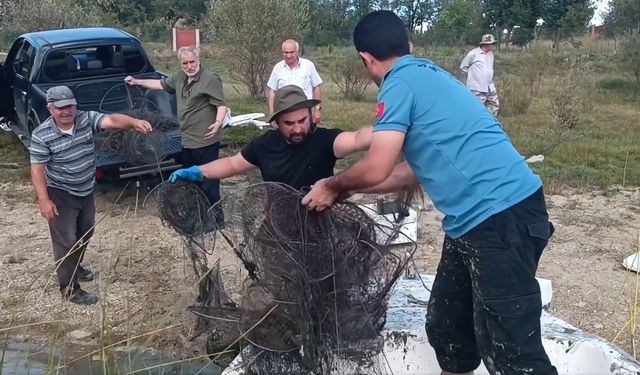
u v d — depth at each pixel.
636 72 18.05
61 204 4.93
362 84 16.50
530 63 19.28
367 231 3.07
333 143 3.38
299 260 2.93
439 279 3.05
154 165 6.25
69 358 4.29
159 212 3.50
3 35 19.31
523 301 2.70
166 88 6.66
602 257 6.13
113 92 7.74
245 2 15.02
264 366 3.09
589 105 14.38
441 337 3.12
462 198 2.71
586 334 3.49
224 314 3.27
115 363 3.94
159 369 4.07
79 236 5.15
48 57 8.09
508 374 2.78
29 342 4.53
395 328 3.58
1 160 9.27
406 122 2.68
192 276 5.07
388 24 2.83
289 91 3.28
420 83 2.70
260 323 3.02
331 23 40.69
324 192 2.84
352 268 3.00
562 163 9.56
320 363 2.98
